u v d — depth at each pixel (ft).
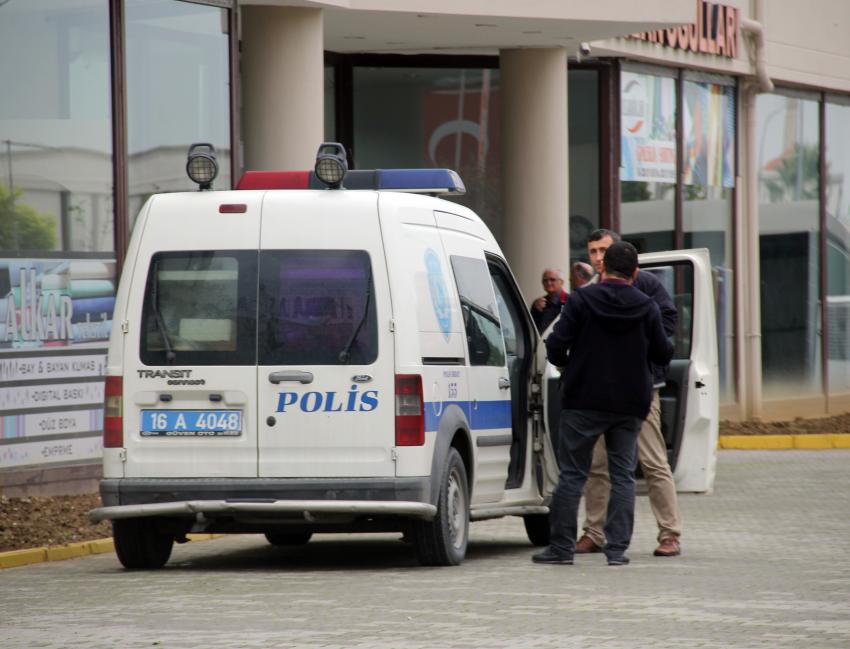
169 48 139.33
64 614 72.74
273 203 89.30
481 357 96.53
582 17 164.55
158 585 83.25
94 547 104.32
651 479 96.78
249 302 88.48
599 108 203.21
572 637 64.64
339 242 88.43
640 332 90.12
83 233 131.44
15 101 127.44
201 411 88.28
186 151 140.97
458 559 91.35
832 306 253.44
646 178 210.18
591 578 84.74
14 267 124.98
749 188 232.73
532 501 102.47
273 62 149.89
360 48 184.85
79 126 131.64
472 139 194.49
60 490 126.31
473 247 99.04
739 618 69.92
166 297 89.35
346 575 86.69
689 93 218.79
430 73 193.26
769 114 239.09
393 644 62.85
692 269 105.50
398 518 89.86
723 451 197.16
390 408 86.84
